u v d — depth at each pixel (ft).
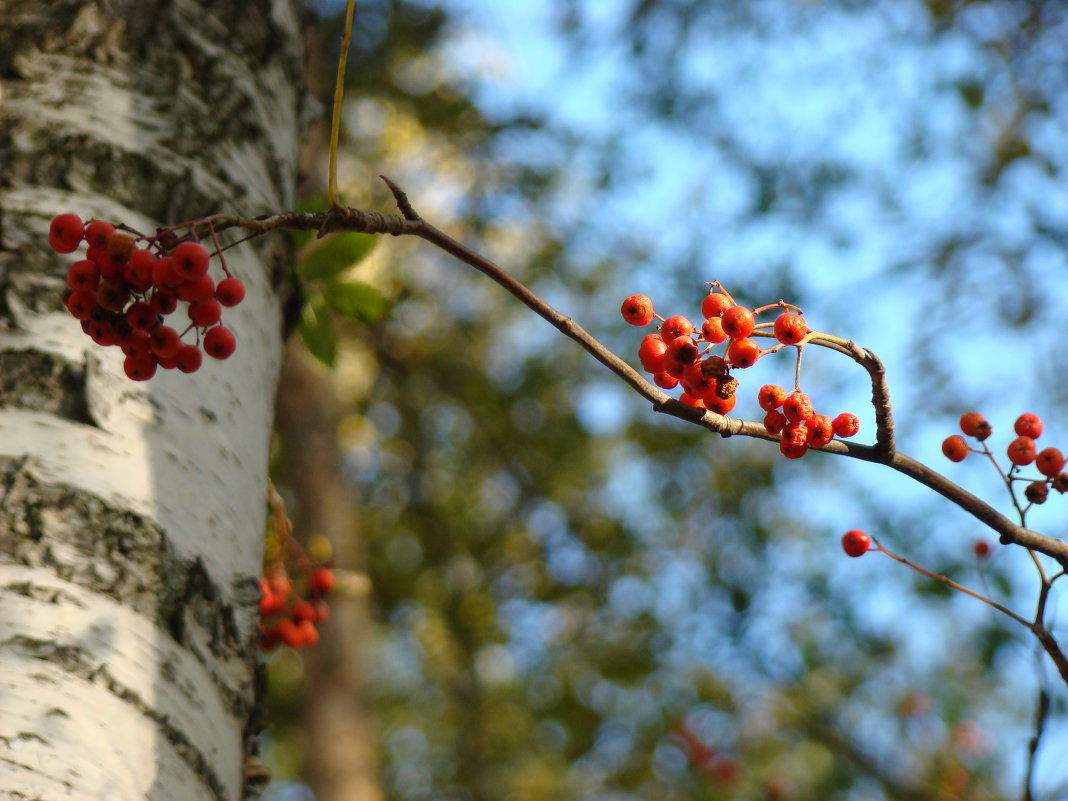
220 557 5.85
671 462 28.60
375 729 22.84
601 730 27.32
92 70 6.96
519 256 27.71
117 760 4.65
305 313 8.68
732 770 23.91
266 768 6.29
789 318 5.04
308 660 22.81
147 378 5.06
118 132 6.73
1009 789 21.04
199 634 5.49
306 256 8.43
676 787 25.55
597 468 29.81
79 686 4.74
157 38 7.31
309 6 9.53
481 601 29.76
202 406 6.18
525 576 30.12
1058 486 6.20
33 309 5.86
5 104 6.70
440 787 29.71
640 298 5.26
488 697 29.45
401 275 26.99
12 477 5.25
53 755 4.45
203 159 7.00
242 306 6.88
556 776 29.12
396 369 29.71
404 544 30.07
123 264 4.66
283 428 24.35
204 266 4.52
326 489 23.84
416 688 30.50
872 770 21.15
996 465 6.31
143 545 5.38
